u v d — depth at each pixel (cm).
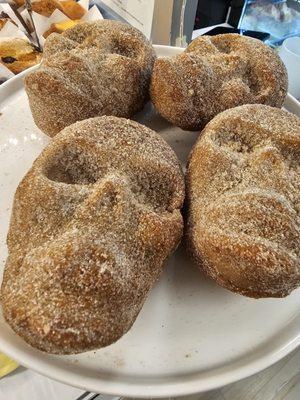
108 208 14
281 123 16
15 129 21
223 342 15
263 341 15
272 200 14
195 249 15
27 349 13
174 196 15
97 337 12
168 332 15
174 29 25
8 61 27
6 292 13
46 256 13
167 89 18
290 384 17
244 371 14
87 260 13
